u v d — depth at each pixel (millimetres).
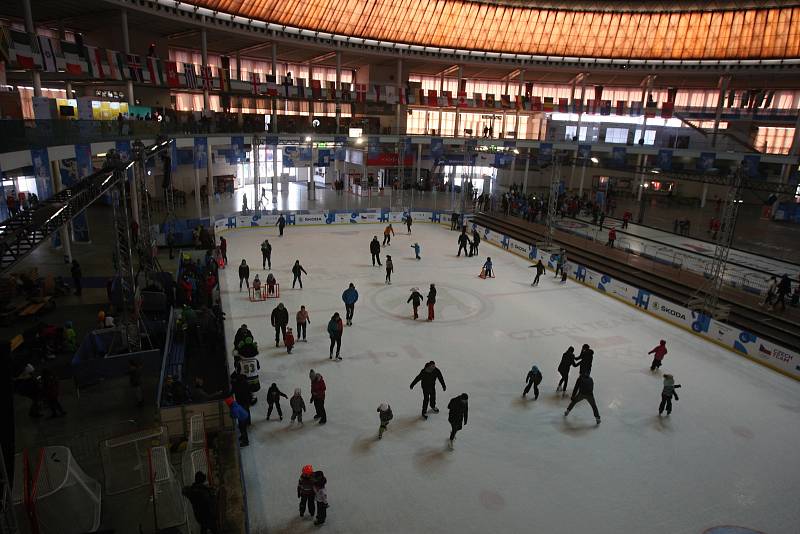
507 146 44375
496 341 17562
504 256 29188
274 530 9039
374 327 18250
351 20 42781
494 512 9695
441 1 43906
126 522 8742
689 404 13984
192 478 9102
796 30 40438
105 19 33156
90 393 12672
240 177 47875
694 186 49188
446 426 12406
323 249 28875
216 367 14883
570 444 11906
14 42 22641
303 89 41094
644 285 23172
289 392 13688
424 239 32719
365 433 11984
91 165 20328
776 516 9938
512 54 48500
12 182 26516
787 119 42844
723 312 19297
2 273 8320
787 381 15617
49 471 8438
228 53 46469
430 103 45062
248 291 21391
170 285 19516
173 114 35344
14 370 12961
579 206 40156
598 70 49156
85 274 20938
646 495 10352
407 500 9906
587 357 13227
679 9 43500
